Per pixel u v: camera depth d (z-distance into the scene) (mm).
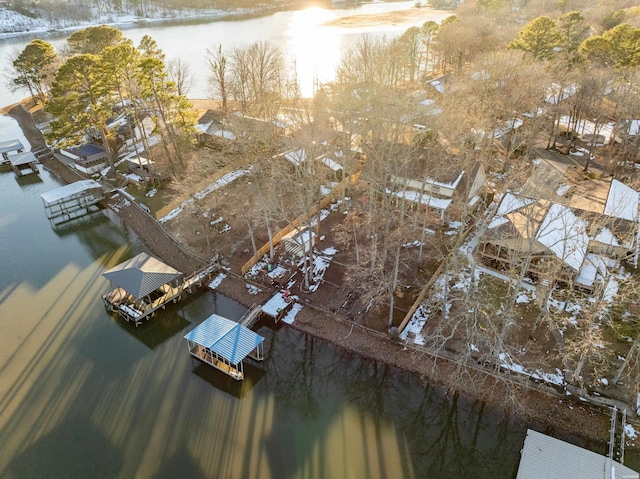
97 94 61188
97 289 48531
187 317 44656
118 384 37812
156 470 31125
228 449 32438
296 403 36094
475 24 103125
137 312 43938
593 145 63500
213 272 49406
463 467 31406
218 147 69562
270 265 49156
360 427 34250
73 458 32031
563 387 34656
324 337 41469
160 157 71125
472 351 37781
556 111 65875
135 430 33938
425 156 52094
